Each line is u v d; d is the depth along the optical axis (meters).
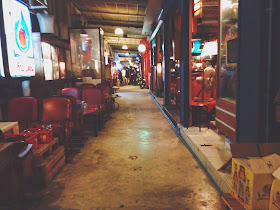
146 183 2.85
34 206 2.37
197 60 7.32
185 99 4.85
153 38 12.61
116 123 6.44
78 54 9.09
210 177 2.93
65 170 3.27
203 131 4.56
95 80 8.91
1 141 2.00
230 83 3.28
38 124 3.78
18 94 5.19
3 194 2.08
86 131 5.55
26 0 5.55
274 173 1.49
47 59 6.60
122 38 18.14
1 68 4.20
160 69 11.11
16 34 4.65
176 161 3.55
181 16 4.82
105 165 3.44
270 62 2.06
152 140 4.73
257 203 1.55
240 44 2.46
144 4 8.85
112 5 9.97
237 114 2.55
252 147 1.85
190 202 2.40
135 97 12.91
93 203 2.42
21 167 2.11
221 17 3.51
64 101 3.83
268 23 2.03
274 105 2.08
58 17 7.72
